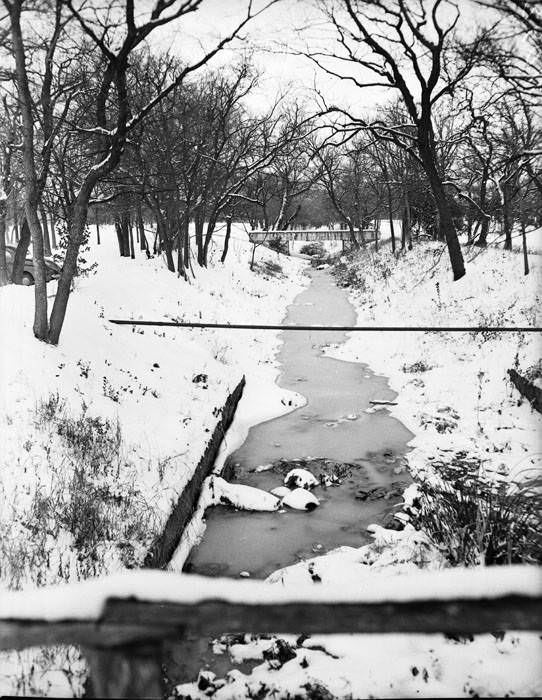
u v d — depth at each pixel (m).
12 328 10.48
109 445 8.32
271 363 18.81
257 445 11.82
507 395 12.24
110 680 1.42
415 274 25.86
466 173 28.47
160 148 23.05
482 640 4.82
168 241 25.19
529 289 16.81
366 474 9.98
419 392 14.25
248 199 31.70
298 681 4.57
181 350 15.27
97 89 14.01
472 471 9.47
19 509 6.22
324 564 6.70
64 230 17.84
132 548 6.25
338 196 56.38
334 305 28.12
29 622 1.43
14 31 9.62
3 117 14.62
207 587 1.45
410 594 1.34
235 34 10.02
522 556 5.34
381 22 18.97
